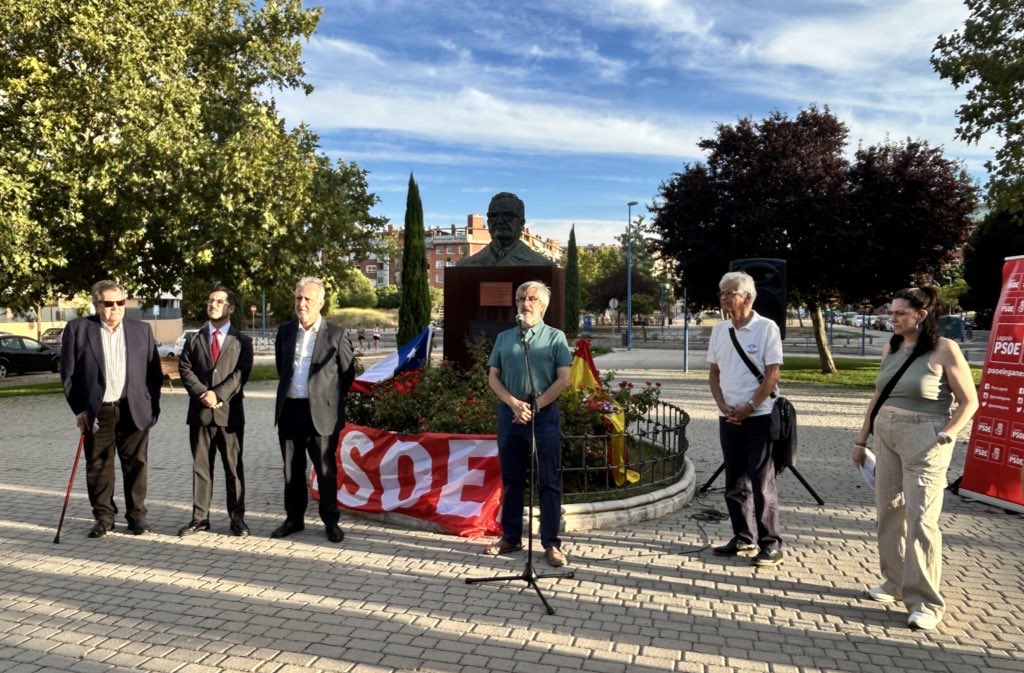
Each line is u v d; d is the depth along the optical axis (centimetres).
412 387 675
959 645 374
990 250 3362
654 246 2203
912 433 399
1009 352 663
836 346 3869
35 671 334
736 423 493
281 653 356
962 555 521
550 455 488
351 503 603
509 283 880
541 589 444
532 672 339
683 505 640
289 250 1898
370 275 11256
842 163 1894
